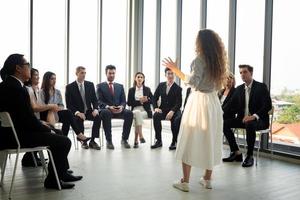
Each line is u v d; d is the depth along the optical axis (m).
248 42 5.33
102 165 4.22
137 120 5.51
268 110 4.47
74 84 5.38
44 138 3.16
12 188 3.17
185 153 3.21
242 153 4.96
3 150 3.03
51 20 6.62
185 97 5.40
